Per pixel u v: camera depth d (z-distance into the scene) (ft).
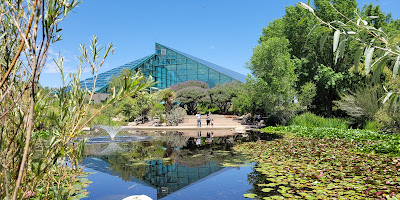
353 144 28.99
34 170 4.74
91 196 12.48
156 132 57.77
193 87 97.14
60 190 5.49
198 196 12.50
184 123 84.17
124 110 85.35
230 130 62.18
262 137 41.70
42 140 5.13
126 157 24.04
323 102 78.54
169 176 16.69
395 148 23.94
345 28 4.06
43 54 3.87
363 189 12.38
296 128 52.06
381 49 4.00
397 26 76.84
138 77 4.71
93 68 5.45
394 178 14.29
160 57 130.72
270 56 59.26
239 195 12.48
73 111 5.18
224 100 91.76
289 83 58.03
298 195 11.95
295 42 75.77
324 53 72.64
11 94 4.43
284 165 19.12
